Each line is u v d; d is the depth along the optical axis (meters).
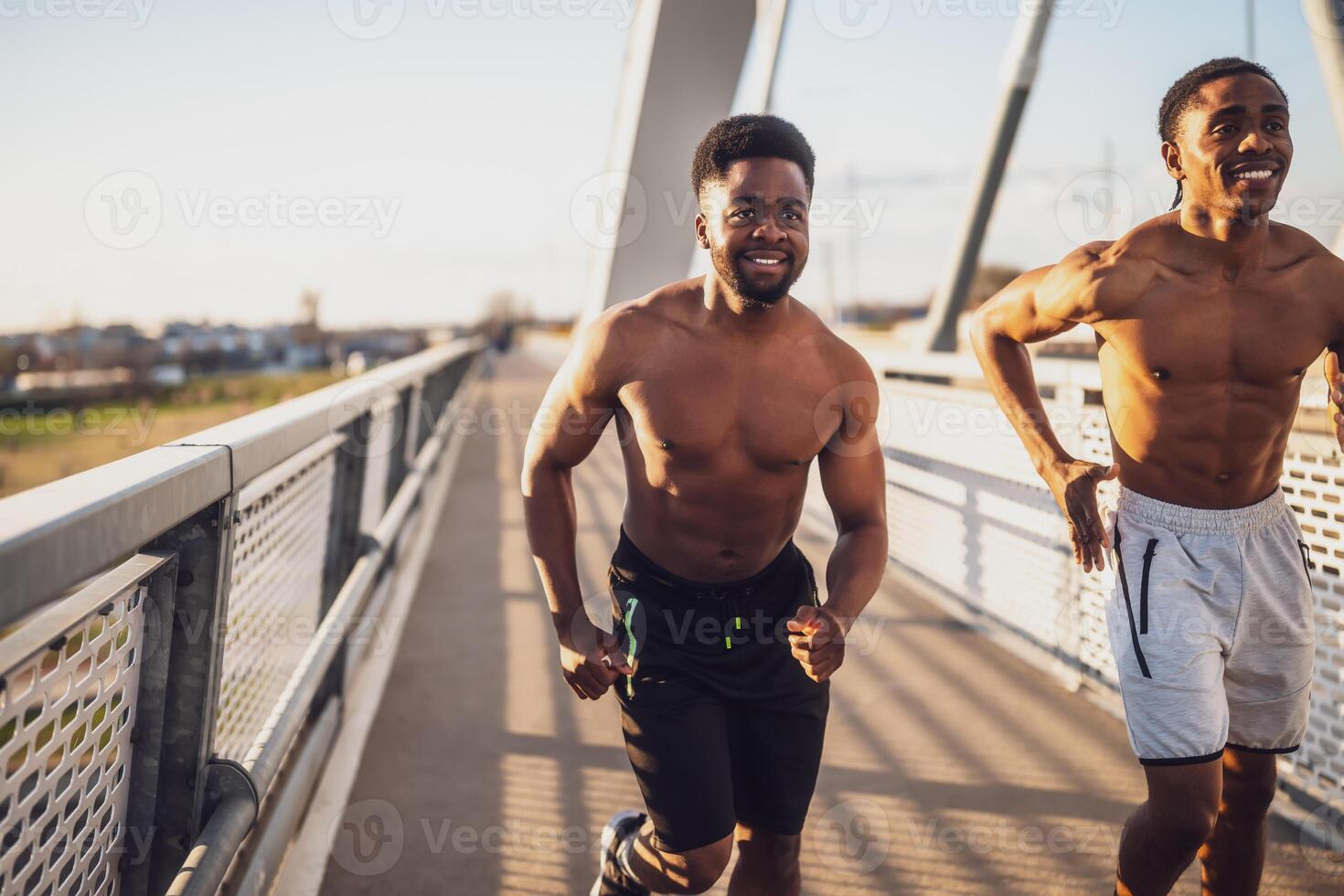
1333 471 2.26
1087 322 1.75
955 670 3.48
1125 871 1.67
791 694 1.60
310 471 2.76
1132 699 1.66
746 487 1.55
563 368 1.62
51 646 1.08
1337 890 2.02
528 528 1.66
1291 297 1.63
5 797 1.00
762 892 1.69
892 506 5.15
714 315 1.53
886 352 5.26
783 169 1.41
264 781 1.66
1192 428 1.68
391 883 2.07
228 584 1.54
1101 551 1.70
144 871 1.47
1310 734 2.37
